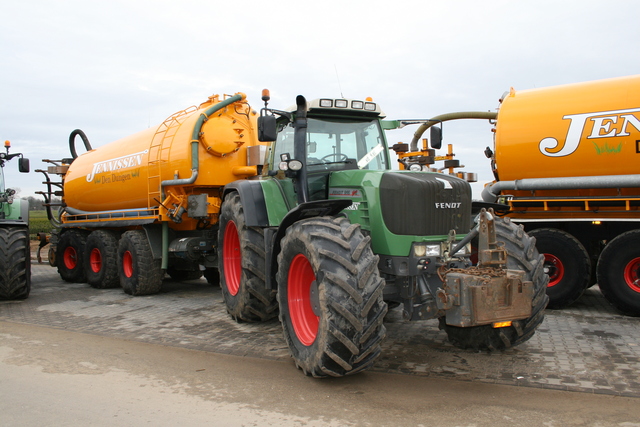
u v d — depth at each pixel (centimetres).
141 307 773
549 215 728
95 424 344
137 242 866
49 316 714
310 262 420
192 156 774
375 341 393
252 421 346
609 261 667
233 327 630
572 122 688
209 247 836
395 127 582
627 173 659
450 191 467
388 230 454
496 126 754
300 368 463
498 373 441
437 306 402
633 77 671
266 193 580
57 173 1198
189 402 382
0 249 809
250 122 841
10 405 378
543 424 336
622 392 392
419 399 384
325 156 547
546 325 611
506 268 416
